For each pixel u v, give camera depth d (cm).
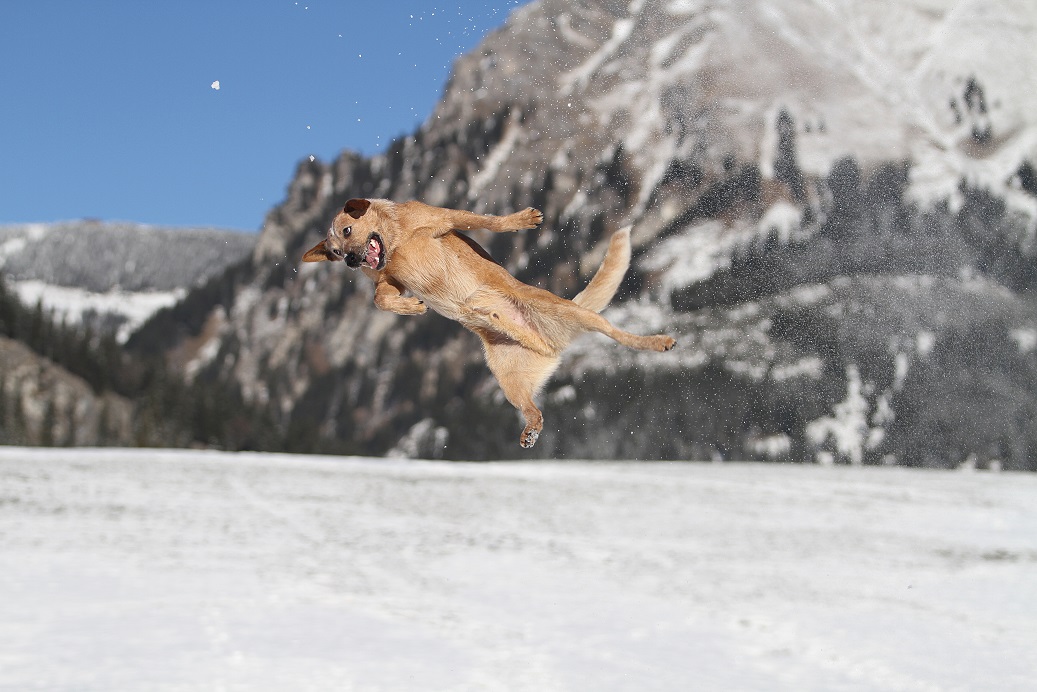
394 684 1177
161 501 3058
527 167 16938
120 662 1212
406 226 603
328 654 1300
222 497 3284
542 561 2312
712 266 12312
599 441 11319
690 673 1321
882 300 10850
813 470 5553
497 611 1684
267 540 2405
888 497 4084
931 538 2955
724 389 10831
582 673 1285
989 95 13738
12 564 1877
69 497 2986
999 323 10181
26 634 1343
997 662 1452
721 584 2086
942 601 1958
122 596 1630
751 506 3688
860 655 1470
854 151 12419
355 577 1948
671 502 3728
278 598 1677
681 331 11925
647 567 2291
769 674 1345
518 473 4747
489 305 604
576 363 12406
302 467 4553
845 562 2469
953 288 10838
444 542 2553
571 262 14375
